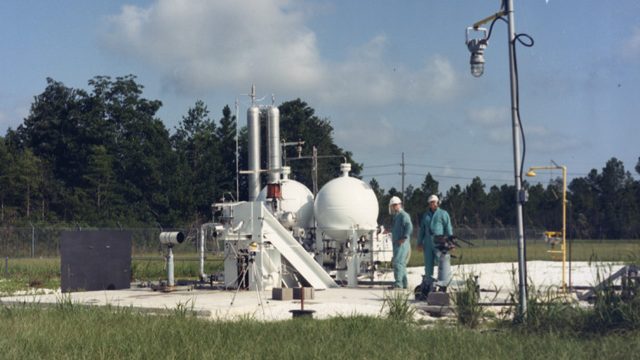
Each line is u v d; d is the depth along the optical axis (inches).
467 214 2632.9
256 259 650.2
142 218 2247.8
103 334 351.9
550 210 2026.3
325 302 544.7
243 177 2308.1
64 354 311.6
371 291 644.7
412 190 2851.9
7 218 2139.5
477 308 433.7
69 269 676.1
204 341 333.7
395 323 398.3
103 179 2321.6
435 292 514.9
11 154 2345.0
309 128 2176.4
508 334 369.7
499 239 1888.5
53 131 2518.5
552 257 1197.1
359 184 746.2
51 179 2391.7
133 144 2469.2
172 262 657.0
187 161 2452.0
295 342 332.8
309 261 671.8
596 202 2046.0
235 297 577.0
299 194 770.8
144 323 385.7
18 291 721.6
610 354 319.0
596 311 390.0
